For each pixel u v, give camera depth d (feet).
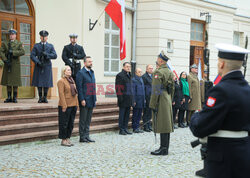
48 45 28.25
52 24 33.53
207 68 11.68
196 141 10.14
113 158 19.29
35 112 25.05
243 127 8.45
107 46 40.04
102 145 22.97
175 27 42.88
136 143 23.97
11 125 22.71
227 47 8.91
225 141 8.50
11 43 27.07
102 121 28.71
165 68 20.85
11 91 27.81
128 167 17.46
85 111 23.76
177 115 36.04
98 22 37.58
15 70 27.27
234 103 8.38
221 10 49.83
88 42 36.45
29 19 31.96
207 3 47.06
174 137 27.09
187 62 44.96
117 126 28.99
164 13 41.27
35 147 21.89
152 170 17.01
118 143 23.80
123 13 32.12
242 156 8.34
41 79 27.71
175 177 15.87
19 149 21.16
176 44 43.24
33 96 32.58
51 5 33.35
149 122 30.19
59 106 22.16
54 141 23.88
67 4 34.47
